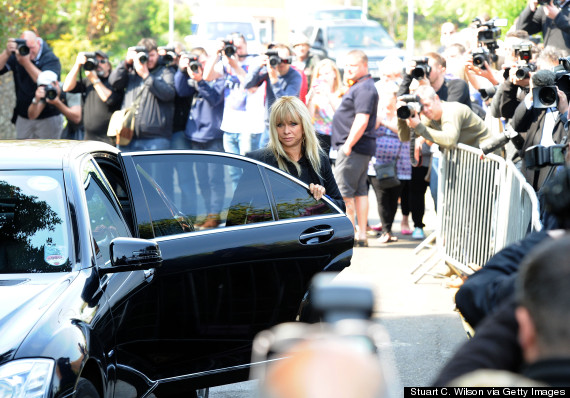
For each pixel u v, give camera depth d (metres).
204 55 17.80
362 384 1.52
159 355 6.89
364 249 15.62
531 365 2.15
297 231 7.74
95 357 5.62
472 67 15.05
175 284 7.07
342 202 8.99
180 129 16.80
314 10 44.31
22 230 6.31
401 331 10.50
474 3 35.03
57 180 6.58
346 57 15.09
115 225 6.96
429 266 13.18
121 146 16.27
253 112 16.31
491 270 3.49
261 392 1.56
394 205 16.25
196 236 7.31
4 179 6.59
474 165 11.91
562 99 10.16
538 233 3.55
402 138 14.34
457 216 12.52
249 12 63.75
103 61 16.56
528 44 12.36
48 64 17.42
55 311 5.55
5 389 4.95
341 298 1.65
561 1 15.68
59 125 17.42
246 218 7.71
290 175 8.07
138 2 58.50
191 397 7.87
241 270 7.39
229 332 7.30
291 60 16.22
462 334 10.36
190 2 68.75
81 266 6.15
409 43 49.00
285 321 7.57
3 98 21.86
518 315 2.24
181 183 13.96
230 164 7.93
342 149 15.20
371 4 76.38
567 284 2.09
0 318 5.38
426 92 12.88
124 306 6.37
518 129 10.93
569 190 3.47
